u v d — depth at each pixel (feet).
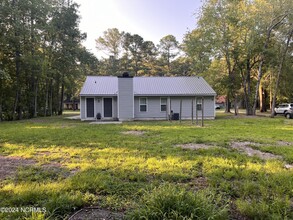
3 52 54.60
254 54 63.41
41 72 60.44
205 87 62.13
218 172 13.23
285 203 9.00
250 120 51.01
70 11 74.18
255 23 58.90
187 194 8.44
